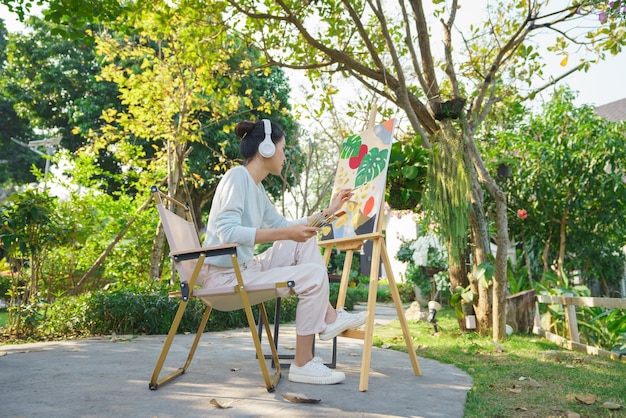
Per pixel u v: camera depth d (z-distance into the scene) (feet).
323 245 10.46
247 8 18.13
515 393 8.04
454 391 7.96
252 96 48.37
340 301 9.46
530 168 23.12
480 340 14.89
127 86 23.53
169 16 17.28
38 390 7.21
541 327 16.81
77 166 24.22
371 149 9.86
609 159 22.50
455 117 15.33
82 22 15.49
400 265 52.06
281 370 9.07
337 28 19.79
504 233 14.90
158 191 7.40
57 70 56.08
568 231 24.13
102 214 24.61
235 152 48.57
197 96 24.58
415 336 16.02
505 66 19.45
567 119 24.44
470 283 16.87
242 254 7.84
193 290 7.36
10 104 70.59
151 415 6.07
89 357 10.24
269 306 20.85
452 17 16.78
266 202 8.70
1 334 15.48
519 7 17.28
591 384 8.84
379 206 8.94
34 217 14.84
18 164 71.20
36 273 16.22
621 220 23.30
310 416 6.16
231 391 7.36
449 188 14.14
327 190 38.70
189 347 12.17
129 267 25.38
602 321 16.49
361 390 7.62
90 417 5.93
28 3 14.83
